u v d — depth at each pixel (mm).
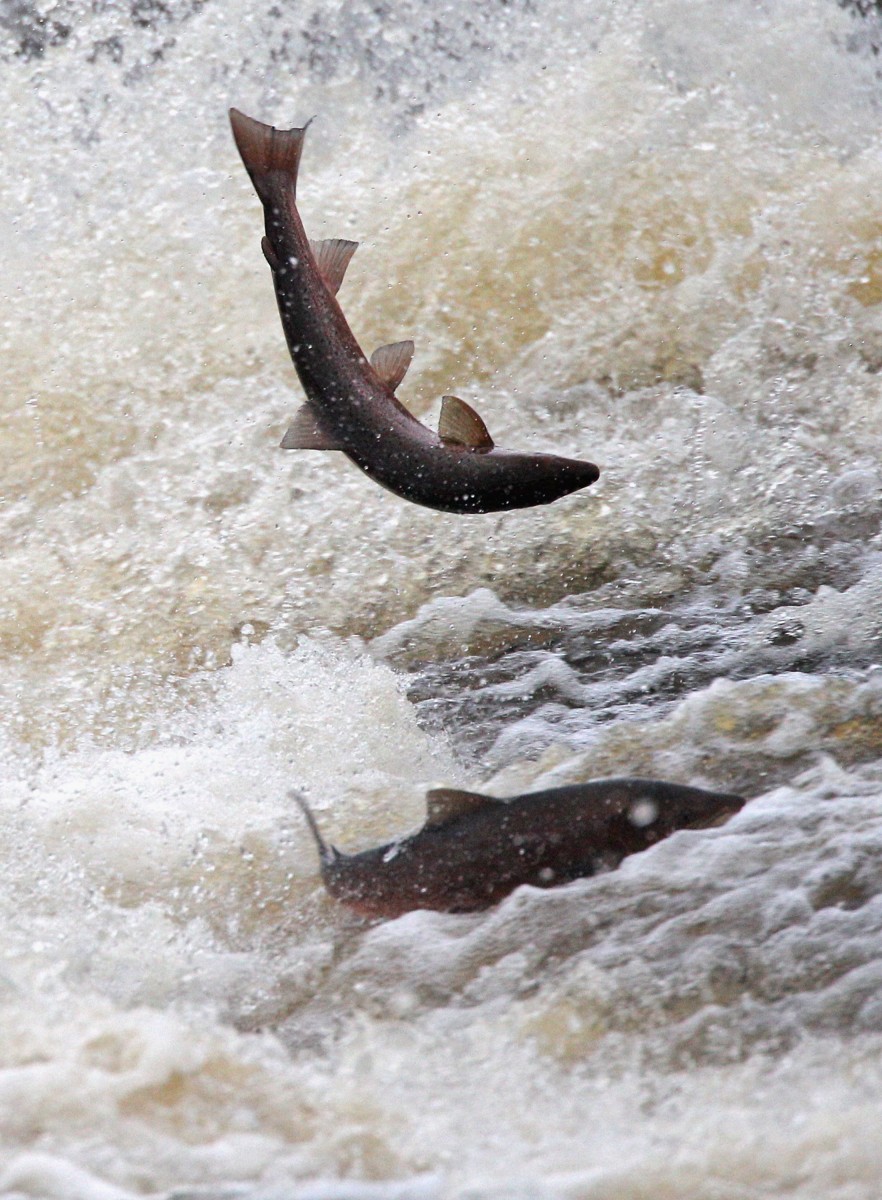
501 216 26891
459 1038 10891
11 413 24250
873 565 19453
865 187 27000
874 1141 9188
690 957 11289
